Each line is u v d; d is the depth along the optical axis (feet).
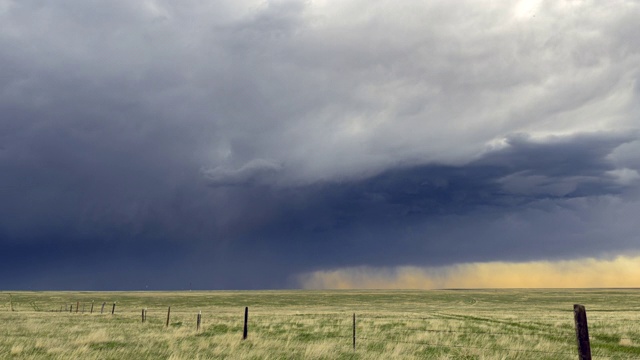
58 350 62.03
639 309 262.47
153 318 145.79
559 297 506.07
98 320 131.75
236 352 61.41
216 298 458.91
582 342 37.35
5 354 58.80
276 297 504.84
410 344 73.36
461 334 91.91
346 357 58.70
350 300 443.32
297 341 77.15
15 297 448.65
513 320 140.05
